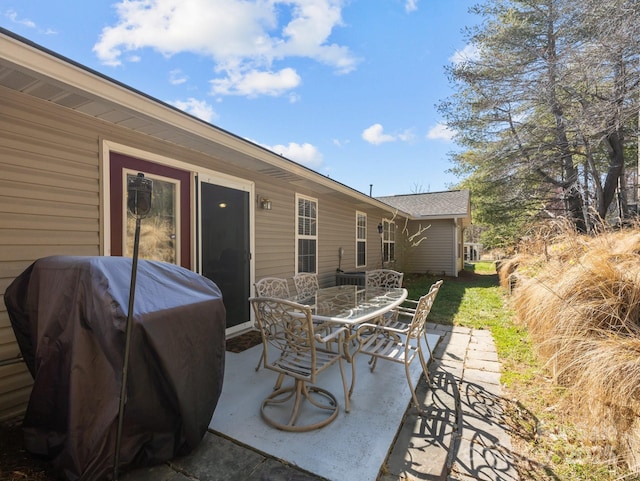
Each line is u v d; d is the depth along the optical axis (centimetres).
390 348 271
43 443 166
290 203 537
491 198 1052
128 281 168
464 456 187
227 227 400
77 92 213
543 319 308
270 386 272
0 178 213
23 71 184
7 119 215
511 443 198
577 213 830
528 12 691
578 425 208
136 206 153
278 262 505
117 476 149
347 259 777
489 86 713
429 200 1338
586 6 491
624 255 304
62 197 244
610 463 174
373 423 218
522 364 317
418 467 178
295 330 222
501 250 923
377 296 347
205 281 205
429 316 522
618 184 726
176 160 331
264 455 186
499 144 856
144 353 158
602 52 470
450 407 241
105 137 270
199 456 184
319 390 262
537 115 773
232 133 328
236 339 400
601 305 259
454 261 1177
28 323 189
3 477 161
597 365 195
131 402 156
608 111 518
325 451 189
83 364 149
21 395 229
